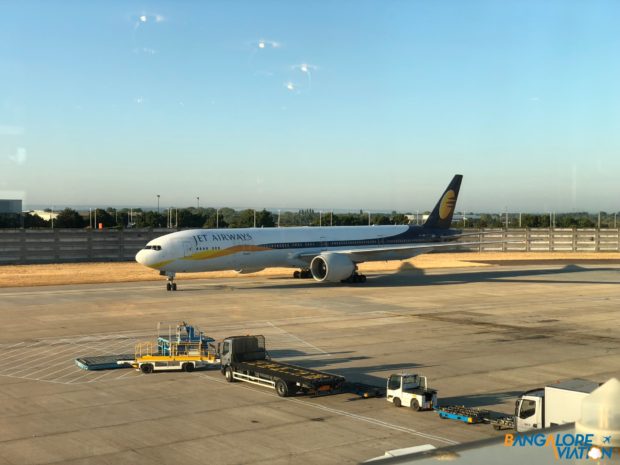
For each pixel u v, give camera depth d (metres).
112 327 43.12
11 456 18.98
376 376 29.66
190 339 33.72
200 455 19.12
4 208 148.38
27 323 44.78
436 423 22.47
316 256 67.75
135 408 24.33
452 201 83.94
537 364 32.03
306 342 37.97
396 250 75.25
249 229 67.62
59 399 25.59
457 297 59.28
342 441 20.48
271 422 22.53
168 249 60.72
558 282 73.38
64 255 100.94
